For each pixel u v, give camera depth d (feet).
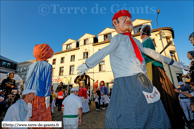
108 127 2.82
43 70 6.47
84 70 3.24
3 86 19.04
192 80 5.84
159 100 3.16
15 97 21.13
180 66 4.34
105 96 26.02
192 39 5.61
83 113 19.80
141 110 2.69
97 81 46.80
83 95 21.17
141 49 4.09
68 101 9.32
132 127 2.49
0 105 18.51
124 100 2.87
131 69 3.18
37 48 6.66
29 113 5.65
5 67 71.36
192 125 6.09
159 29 42.78
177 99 4.15
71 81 54.44
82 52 57.00
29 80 6.11
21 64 77.51
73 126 8.78
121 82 3.17
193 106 6.97
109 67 48.42
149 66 4.43
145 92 2.90
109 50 3.37
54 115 18.76
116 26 4.17
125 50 3.43
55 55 64.18
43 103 6.07
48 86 6.39
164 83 4.09
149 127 2.64
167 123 2.97
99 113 19.45
